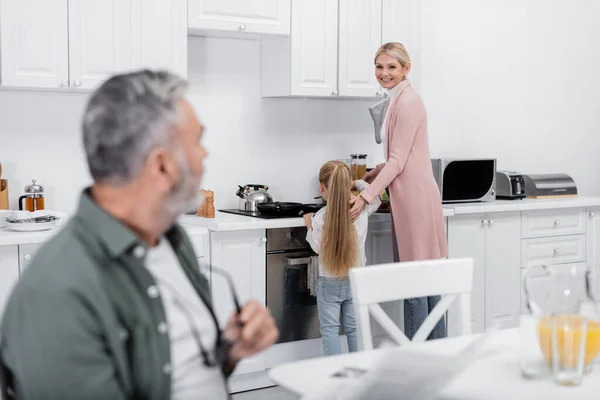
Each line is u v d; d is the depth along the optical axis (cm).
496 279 423
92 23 329
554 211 443
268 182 412
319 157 427
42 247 115
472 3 470
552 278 146
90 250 114
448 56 462
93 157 115
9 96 343
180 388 124
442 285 205
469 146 476
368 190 344
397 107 350
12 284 297
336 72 394
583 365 143
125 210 118
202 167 121
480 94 478
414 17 427
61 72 324
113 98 114
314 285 366
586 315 146
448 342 172
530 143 504
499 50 484
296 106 418
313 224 343
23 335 105
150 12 342
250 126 404
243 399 346
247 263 347
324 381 144
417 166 351
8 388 115
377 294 196
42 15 318
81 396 106
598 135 536
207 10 356
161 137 113
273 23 374
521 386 141
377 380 115
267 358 356
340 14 393
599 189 538
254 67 404
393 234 367
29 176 350
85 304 107
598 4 530
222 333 132
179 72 351
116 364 111
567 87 518
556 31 511
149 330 117
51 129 354
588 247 459
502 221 422
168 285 127
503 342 172
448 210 392
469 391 138
